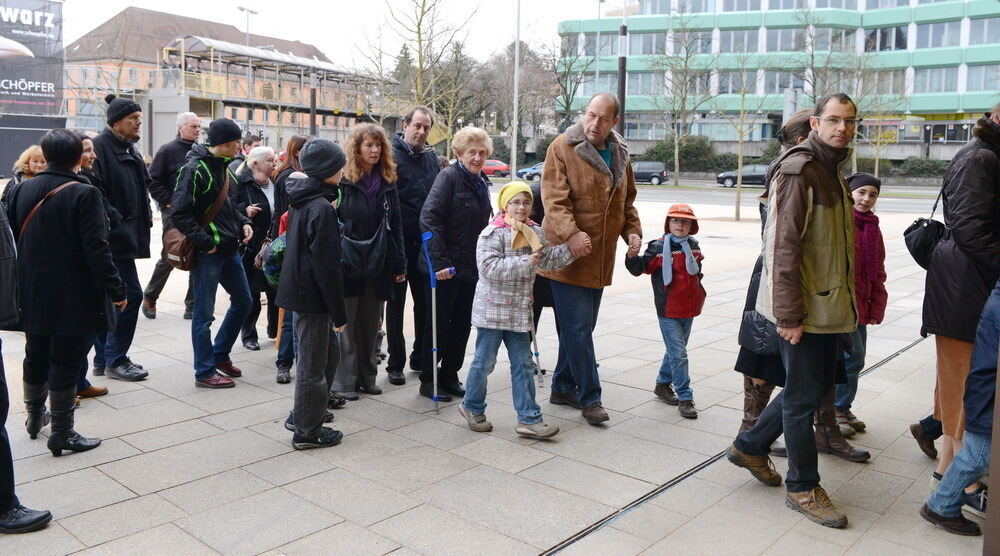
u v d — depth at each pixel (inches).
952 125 2095.2
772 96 2212.1
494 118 2420.0
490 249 192.7
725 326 343.6
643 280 480.7
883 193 1651.1
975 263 155.1
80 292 175.2
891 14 2182.6
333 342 194.7
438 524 149.6
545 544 142.3
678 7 2356.1
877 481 174.4
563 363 226.2
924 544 144.8
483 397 203.9
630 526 150.5
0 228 148.3
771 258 150.6
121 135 240.8
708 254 610.5
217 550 138.0
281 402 224.1
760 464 167.9
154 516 151.1
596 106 200.2
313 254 178.5
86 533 143.9
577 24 2466.8
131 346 287.4
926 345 307.4
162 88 1690.5
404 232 243.0
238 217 245.0
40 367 185.6
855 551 141.6
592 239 203.8
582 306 207.0
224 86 1819.6
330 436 190.4
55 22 1389.0
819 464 184.5
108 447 186.9
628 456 187.2
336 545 140.4
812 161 148.8
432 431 203.2
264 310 362.6
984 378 141.3
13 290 150.2
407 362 273.7
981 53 2079.2
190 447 187.8
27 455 181.3
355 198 221.8
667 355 227.5
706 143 2209.6
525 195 191.0
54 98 1397.6
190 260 225.9
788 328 149.1
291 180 185.6
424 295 247.3
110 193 237.5
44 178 175.9
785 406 156.3
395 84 1082.7
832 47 2097.7
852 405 230.7
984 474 144.3
